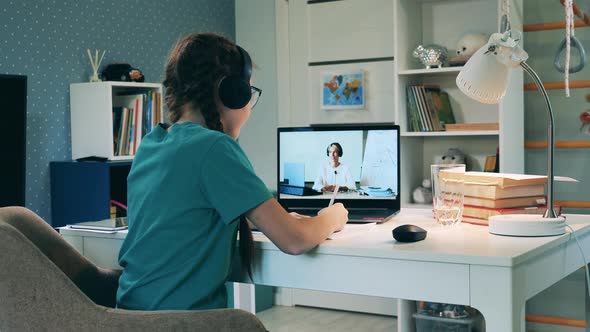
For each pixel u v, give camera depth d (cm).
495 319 149
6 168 299
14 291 147
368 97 406
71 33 355
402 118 368
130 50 388
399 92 365
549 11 341
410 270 158
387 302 394
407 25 372
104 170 330
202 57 166
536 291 162
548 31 341
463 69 194
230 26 452
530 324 353
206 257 160
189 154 157
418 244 166
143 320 145
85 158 342
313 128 240
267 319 393
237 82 167
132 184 169
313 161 240
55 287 146
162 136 170
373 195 233
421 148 393
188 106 168
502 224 177
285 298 424
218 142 157
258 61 443
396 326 374
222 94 166
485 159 376
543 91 182
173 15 414
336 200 236
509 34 184
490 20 371
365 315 398
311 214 231
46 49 344
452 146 386
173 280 158
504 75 189
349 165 236
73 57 357
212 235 159
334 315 400
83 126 350
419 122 369
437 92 380
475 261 149
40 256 147
